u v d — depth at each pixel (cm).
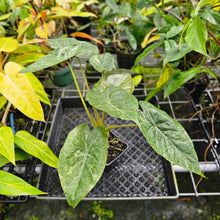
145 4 121
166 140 61
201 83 111
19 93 73
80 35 118
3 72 77
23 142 70
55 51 70
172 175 75
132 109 55
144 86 124
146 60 146
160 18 113
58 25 159
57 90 128
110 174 83
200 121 102
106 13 146
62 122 103
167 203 108
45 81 135
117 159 82
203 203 107
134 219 104
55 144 94
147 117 65
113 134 90
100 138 67
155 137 61
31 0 95
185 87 119
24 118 109
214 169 87
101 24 154
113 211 107
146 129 60
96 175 57
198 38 58
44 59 66
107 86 73
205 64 105
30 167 85
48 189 80
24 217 105
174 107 125
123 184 80
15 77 76
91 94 64
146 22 138
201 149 105
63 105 107
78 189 54
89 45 81
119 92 63
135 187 79
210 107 102
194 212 105
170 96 128
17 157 74
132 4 141
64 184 56
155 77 137
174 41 79
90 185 55
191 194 78
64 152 63
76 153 63
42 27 100
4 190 56
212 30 99
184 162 57
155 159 87
